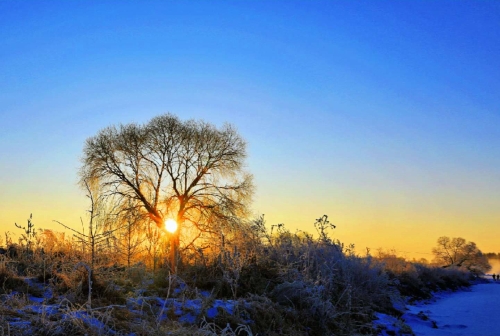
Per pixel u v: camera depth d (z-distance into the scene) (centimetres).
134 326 950
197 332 978
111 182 3456
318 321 1393
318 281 1585
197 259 1803
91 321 909
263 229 1941
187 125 3700
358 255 2205
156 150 3578
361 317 1631
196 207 3491
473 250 8738
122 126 3659
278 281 1634
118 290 1214
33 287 1168
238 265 1589
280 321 1256
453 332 1708
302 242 1977
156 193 3506
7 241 1606
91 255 1327
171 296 1329
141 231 3288
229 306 1251
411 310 2189
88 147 3506
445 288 3897
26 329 817
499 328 1791
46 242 1580
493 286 4891
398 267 3291
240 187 3659
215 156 3650
